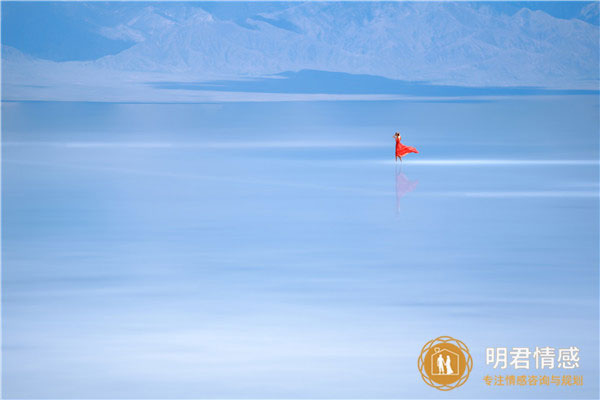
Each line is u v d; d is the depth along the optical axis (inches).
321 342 677.9
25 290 832.3
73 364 637.9
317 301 786.8
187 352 658.8
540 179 1690.5
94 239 1081.4
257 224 1184.8
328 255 977.5
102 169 1900.8
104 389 595.2
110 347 670.5
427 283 845.8
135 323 727.1
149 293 818.8
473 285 836.6
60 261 955.3
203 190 1551.4
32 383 605.6
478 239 1063.6
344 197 1453.0
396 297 797.9
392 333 696.4
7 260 960.9
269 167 1941.4
